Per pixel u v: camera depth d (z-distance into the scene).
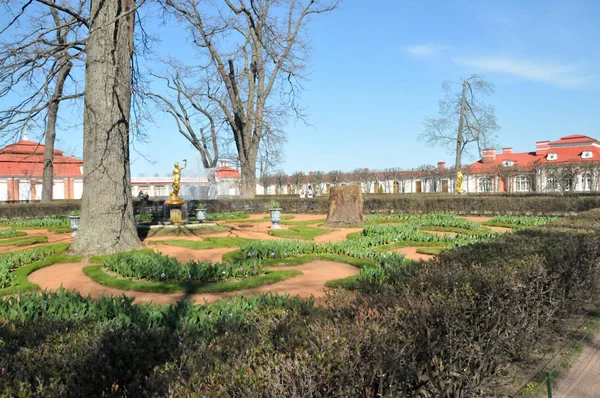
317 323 3.09
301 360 2.46
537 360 4.77
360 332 2.84
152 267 8.48
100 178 11.36
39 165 46.47
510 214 25.72
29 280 8.89
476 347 3.60
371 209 29.42
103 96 11.43
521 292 4.38
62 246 12.40
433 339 3.27
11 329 3.54
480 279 4.06
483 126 44.22
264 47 23.09
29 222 22.91
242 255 10.94
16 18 11.06
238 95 29.39
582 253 6.56
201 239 15.37
